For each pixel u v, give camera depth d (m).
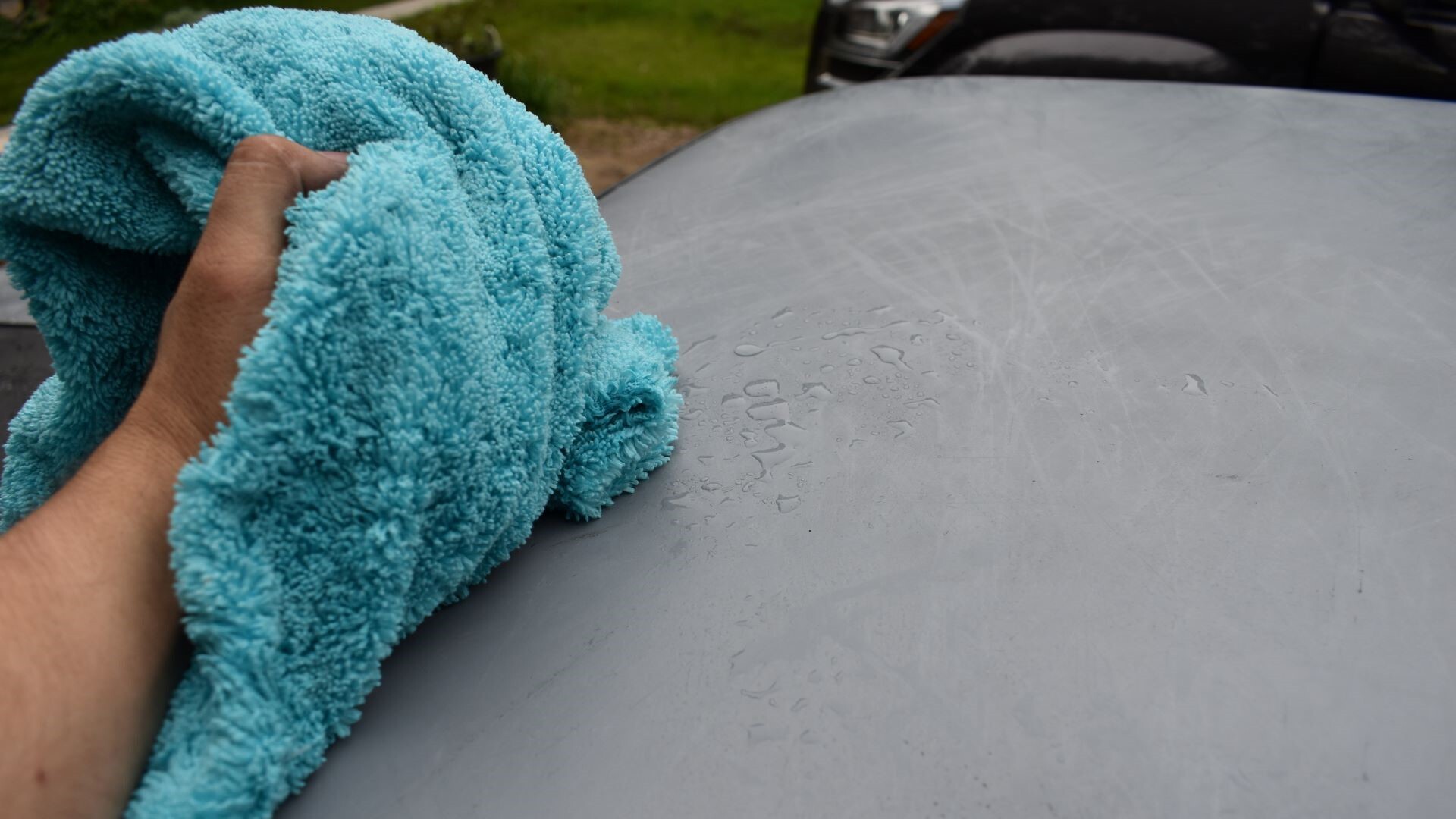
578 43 5.39
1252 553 0.53
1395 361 0.68
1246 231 0.85
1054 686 0.47
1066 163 0.99
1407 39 1.81
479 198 0.52
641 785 0.43
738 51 5.42
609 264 0.61
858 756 0.44
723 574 0.54
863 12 2.25
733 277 0.84
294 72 0.52
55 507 0.42
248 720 0.40
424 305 0.44
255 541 0.42
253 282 0.44
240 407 0.41
